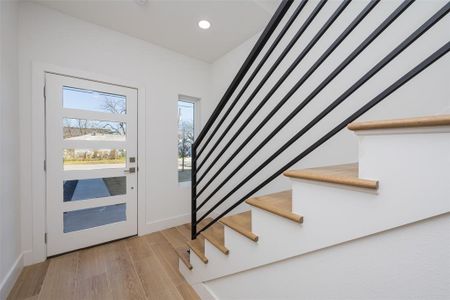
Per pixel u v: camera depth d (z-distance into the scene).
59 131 2.06
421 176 0.51
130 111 2.51
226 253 1.22
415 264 0.54
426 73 1.19
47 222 2.00
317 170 0.90
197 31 2.41
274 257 0.93
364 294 0.65
